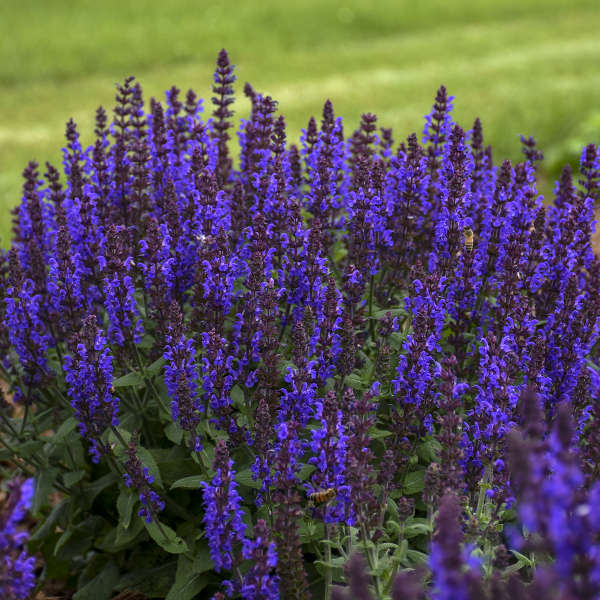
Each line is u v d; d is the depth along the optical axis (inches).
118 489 234.2
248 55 1202.6
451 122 252.8
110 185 244.5
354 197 221.8
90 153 250.4
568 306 206.7
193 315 215.9
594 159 230.1
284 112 845.2
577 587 113.4
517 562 174.2
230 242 239.9
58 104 954.1
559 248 223.8
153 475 200.4
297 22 1393.9
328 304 196.9
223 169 266.1
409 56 1208.2
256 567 159.0
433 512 171.0
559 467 123.0
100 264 208.1
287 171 245.8
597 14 1574.8
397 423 193.8
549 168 650.8
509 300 211.5
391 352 218.1
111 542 224.2
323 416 167.2
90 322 191.3
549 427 201.8
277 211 224.2
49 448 235.8
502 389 176.4
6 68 1104.8
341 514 171.0
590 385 195.9
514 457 121.7
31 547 258.4
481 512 176.9
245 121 261.9
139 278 236.1
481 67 1106.7
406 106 860.0
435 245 233.0
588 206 229.1
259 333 196.9
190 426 190.2
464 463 182.4
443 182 230.2
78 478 221.3
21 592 141.7
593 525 114.8
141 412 228.1
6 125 866.8
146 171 245.1
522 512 117.7
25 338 216.2
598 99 839.1
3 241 486.9
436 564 119.6
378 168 223.8
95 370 193.2
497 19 1536.7
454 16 1518.2
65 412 231.8
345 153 249.9
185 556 202.8
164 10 1439.5
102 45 1214.9
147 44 1226.0
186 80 1041.5
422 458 215.0
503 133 732.7
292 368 193.6
